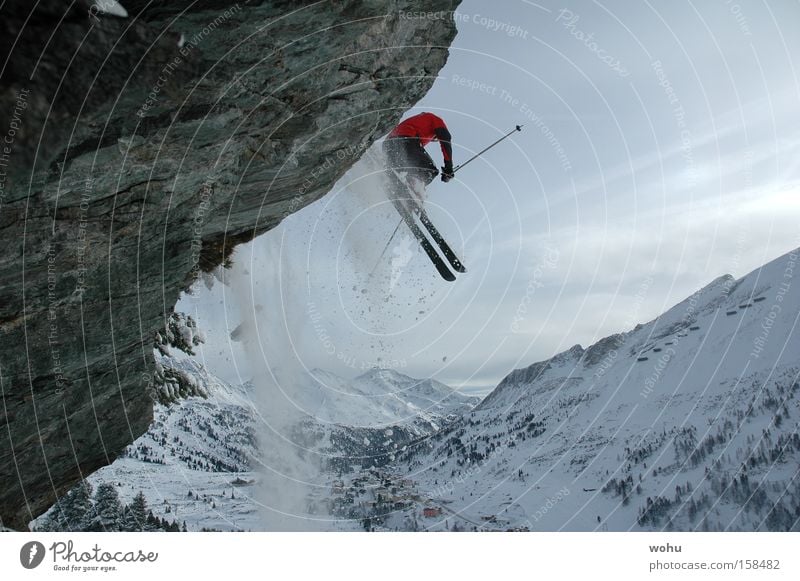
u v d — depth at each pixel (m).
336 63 8.52
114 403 9.07
